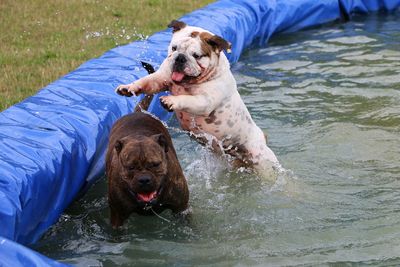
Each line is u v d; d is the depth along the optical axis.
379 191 10.39
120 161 8.16
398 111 13.12
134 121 9.30
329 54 16.98
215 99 9.31
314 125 12.66
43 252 8.79
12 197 8.00
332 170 11.09
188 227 9.34
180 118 10.01
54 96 11.09
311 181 10.74
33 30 17.41
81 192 10.20
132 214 9.55
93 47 16.27
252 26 17.55
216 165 10.80
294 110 13.37
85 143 10.08
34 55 15.48
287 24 19.02
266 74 15.56
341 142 12.00
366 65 15.94
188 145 12.00
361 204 10.01
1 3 19.53
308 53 17.17
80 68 12.60
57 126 9.91
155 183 7.96
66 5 19.78
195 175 10.82
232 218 9.69
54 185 9.09
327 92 14.24
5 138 9.20
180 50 8.98
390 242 8.87
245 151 10.39
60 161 9.26
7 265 6.24
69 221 9.59
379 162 11.34
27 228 8.50
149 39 14.66
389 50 17.12
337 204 10.03
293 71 15.74
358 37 18.48
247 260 8.55
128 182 8.05
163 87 9.37
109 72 12.31
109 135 9.80
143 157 7.95
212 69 9.23
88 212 9.85
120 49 13.73
